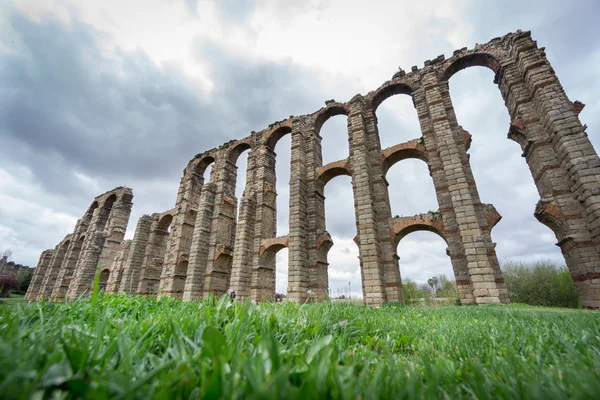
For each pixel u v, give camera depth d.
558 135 20.66
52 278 71.06
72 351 1.79
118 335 2.54
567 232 19.84
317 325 4.04
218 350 2.01
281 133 42.94
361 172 29.45
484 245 21.56
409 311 11.87
